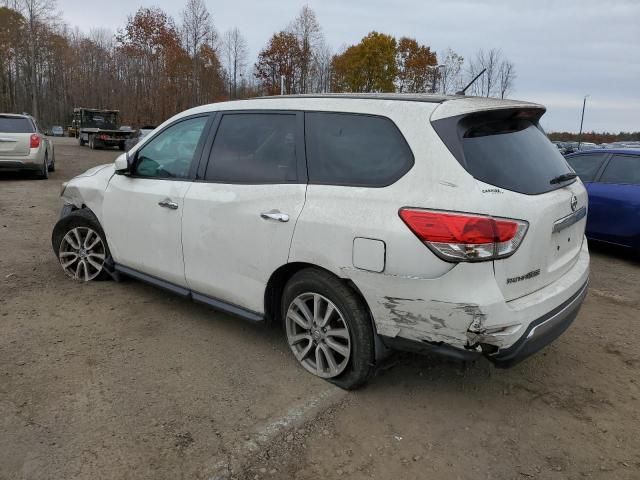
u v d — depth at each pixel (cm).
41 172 1249
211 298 379
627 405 321
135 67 4959
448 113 279
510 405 316
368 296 283
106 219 451
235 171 356
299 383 326
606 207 689
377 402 311
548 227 288
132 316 420
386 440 277
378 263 274
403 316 274
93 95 7212
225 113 378
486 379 346
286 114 341
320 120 323
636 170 682
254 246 333
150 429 274
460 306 256
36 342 366
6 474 237
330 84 5219
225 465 251
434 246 258
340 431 282
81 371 329
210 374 334
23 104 7725
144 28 4647
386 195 278
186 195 377
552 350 396
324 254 296
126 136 2802
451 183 262
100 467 245
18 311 418
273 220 320
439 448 272
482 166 271
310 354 341
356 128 306
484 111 284
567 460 266
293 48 4797
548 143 344
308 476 248
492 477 252
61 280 496
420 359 369
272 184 330
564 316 298
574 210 325
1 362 336
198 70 4916
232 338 388
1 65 7312
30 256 575
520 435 286
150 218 406
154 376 328
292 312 333
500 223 256
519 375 353
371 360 301
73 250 497
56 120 8044
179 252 387
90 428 272
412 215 264
